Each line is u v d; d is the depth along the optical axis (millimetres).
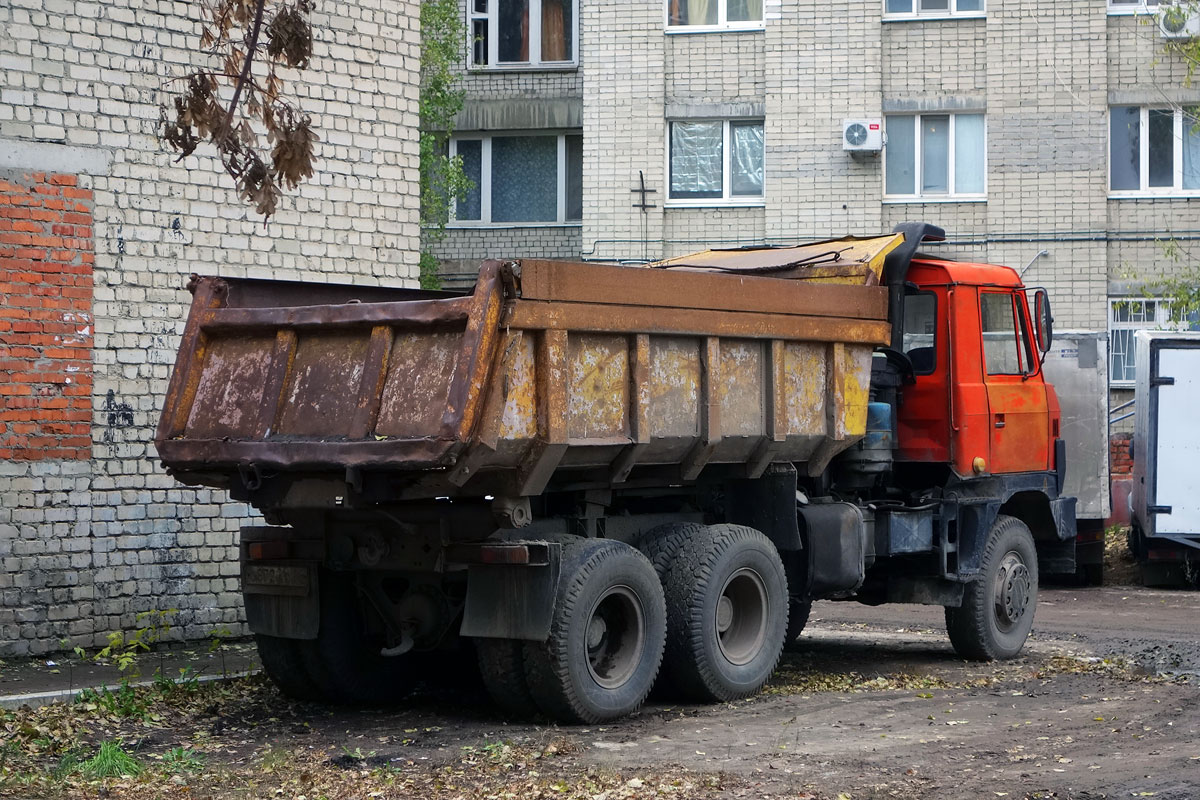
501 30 27484
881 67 23844
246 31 8789
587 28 24656
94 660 10578
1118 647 12461
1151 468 17812
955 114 23875
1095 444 18281
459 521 8297
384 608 9125
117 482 11125
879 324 10484
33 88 10766
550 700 8336
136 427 11250
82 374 10961
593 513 9117
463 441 7539
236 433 8406
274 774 7191
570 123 27281
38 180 10766
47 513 10742
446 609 8891
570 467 8438
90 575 10953
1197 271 22375
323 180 12508
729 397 9266
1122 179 23531
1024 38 23453
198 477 8688
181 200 11562
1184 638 13117
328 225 12539
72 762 7273
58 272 10852
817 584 10195
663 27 24453
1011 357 11953
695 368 9016
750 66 24281
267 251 12109
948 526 11352
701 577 9172
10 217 10617
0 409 10531
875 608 15953
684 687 9266
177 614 11461
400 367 7945
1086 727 8508
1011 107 23500
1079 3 23297
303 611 8891
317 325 8227
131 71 11297
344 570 8906
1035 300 12102
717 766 7352
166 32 11508
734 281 9195
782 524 9984
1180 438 17719
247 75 8141
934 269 11430
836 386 10070
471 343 7617
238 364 8562
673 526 9531
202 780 7043
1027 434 12023
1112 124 23547
